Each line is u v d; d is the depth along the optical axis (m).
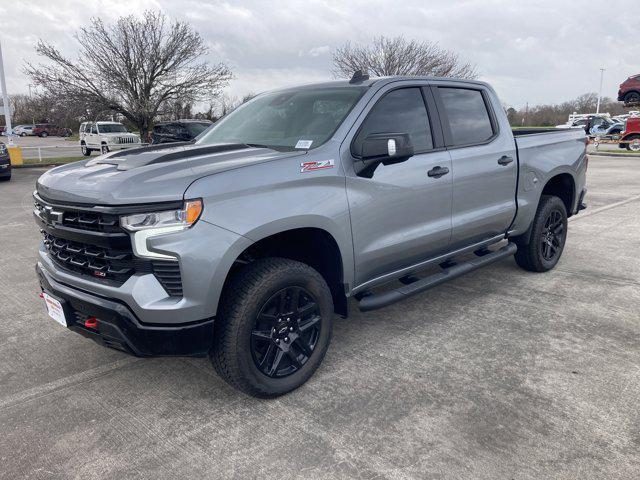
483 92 4.50
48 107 24.06
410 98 3.80
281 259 3.00
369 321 4.19
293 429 2.77
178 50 24.98
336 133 3.28
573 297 4.63
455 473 2.39
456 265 4.27
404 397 3.04
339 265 3.28
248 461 2.52
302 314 3.08
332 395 3.09
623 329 3.94
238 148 3.31
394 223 3.55
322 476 2.40
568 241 6.72
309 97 3.80
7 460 2.57
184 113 27.20
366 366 3.43
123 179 2.68
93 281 2.80
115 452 2.62
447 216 3.97
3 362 3.62
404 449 2.57
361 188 3.29
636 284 4.96
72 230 2.79
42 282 3.26
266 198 2.84
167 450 2.62
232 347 2.80
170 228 2.57
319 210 3.04
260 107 4.07
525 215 4.79
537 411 2.86
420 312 4.36
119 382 3.33
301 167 3.01
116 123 26.05
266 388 2.97
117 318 2.68
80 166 3.25
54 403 3.09
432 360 3.50
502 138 4.52
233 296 2.82
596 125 34.81
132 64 24.23
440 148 3.92
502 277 5.22
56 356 3.70
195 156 3.07
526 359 3.48
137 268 2.65
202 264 2.60
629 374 3.25
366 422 2.80
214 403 3.06
